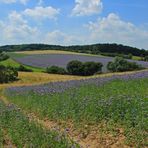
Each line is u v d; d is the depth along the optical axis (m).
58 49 184.12
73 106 24.17
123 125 17.91
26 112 28.89
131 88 31.44
